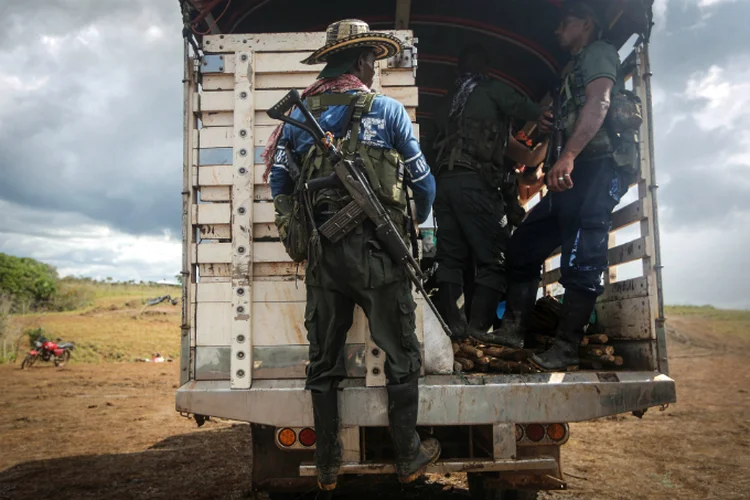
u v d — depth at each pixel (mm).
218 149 3197
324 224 2746
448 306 3848
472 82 3912
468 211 3766
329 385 2885
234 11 4285
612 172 3402
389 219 2768
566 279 3414
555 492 4484
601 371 3262
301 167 2904
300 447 3023
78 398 10000
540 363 3289
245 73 3201
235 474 5062
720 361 13227
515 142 4297
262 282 3125
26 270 35688
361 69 3004
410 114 3246
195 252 3135
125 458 5723
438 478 4996
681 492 4496
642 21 3486
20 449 6180
